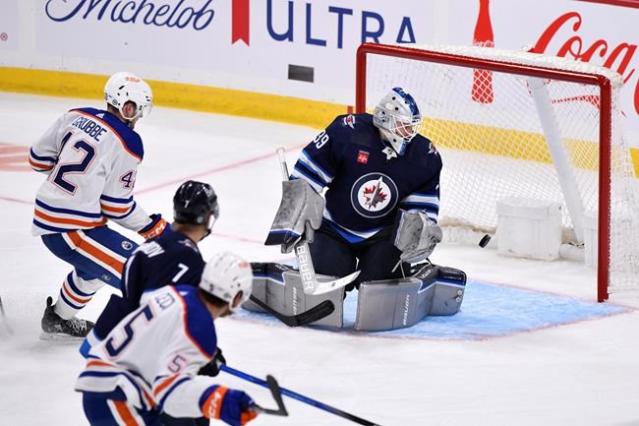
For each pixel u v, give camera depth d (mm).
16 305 19109
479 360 17078
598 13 27281
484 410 15266
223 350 17250
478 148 26578
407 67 26359
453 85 26422
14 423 14609
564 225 23719
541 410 15305
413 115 17531
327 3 31609
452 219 23859
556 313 19344
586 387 16156
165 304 10828
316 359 16984
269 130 32781
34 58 36406
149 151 30531
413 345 17656
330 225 18656
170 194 26656
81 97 36281
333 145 18172
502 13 28797
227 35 33750
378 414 15039
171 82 35031
